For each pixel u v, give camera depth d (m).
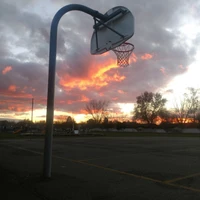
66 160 10.12
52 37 6.47
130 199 4.79
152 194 5.13
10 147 15.97
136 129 74.75
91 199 4.75
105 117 78.81
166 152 13.50
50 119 6.32
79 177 6.64
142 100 82.94
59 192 5.14
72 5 6.83
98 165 8.80
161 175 7.06
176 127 69.50
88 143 20.78
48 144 6.32
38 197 4.81
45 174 6.34
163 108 80.12
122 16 7.26
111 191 5.31
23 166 8.34
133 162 9.59
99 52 8.16
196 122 70.31
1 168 7.93
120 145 18.62
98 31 8.20
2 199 4.67
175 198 4.87
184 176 6.94
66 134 37.56
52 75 6.37
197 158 10.84
